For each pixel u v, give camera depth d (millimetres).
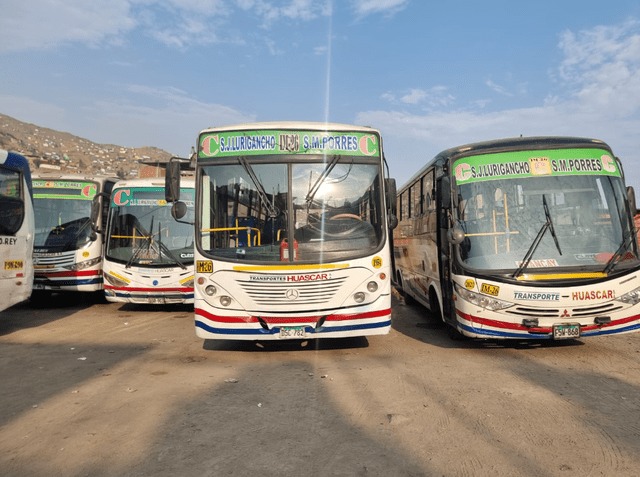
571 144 7363
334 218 7129
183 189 11852
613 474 3568
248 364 6875
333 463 3793
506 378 6012
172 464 3795
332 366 6707
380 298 7016
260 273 6852
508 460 3809
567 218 7016
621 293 6609
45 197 12953
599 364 6625
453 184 7348
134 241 11578
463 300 6953
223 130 7379
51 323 10453
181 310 12422
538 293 6598
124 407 5090
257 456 3926
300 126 7387
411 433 4355
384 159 7660
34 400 5340
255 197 7145
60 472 3676
